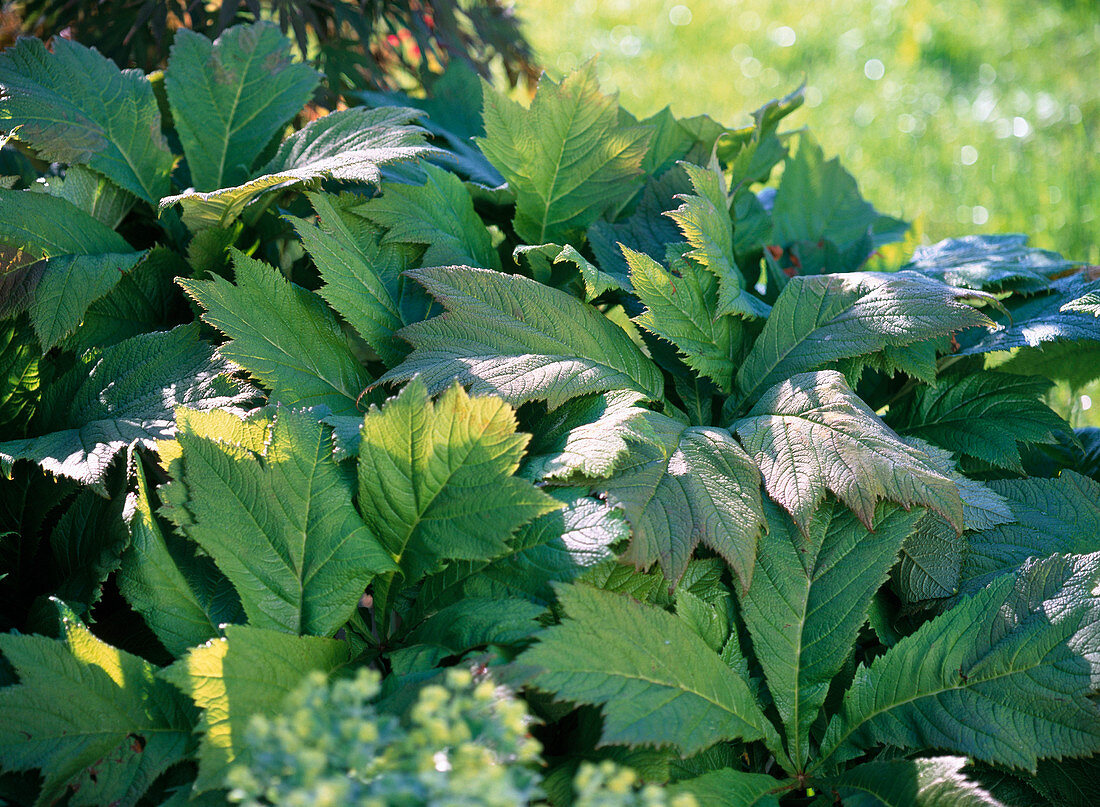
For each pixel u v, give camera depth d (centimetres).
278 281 159
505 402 137
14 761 112
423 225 173
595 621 124
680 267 168
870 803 129
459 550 131
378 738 93
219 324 150
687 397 172
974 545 155
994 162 422
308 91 194
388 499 134
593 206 189
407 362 151
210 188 188
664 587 144
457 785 84
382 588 141
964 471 179
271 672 121
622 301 182
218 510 129
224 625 120
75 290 158
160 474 155
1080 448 181
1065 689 128
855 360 167
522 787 92
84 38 221
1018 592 141
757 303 185
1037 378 178
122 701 121
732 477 140
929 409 183
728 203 189
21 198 161
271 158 197
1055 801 139
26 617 150
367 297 165
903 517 146
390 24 236
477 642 124
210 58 190
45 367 166
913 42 580
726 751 141
